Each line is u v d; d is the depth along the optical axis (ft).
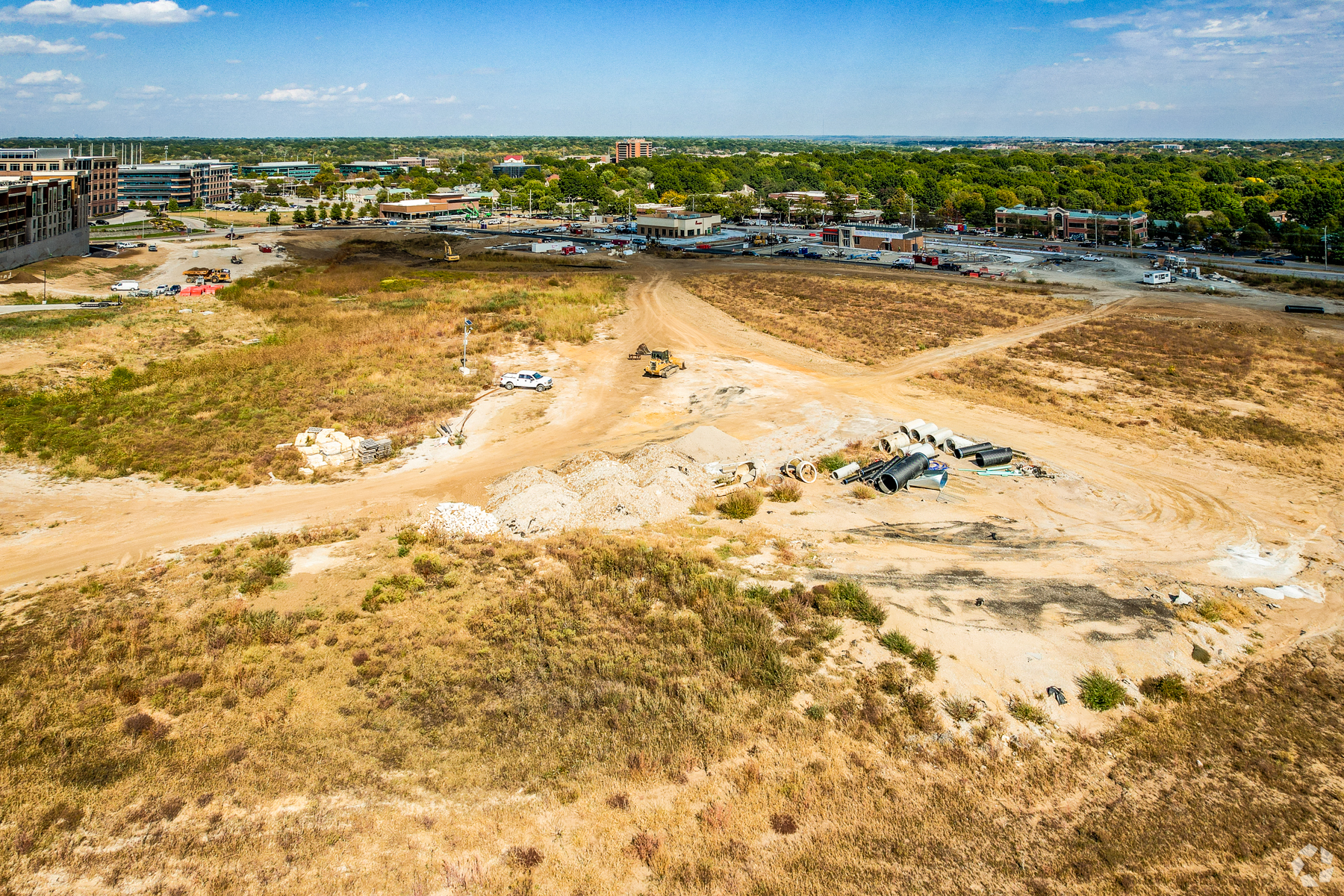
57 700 77.82
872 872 61.87
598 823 65.57
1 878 58.29
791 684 82.84
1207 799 70.28
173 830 63.46
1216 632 93.50
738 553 111.24
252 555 109.50
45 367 195.62
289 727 75.25
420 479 138.00
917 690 82.43
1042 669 85.40
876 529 119.75
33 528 117.50
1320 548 116.26
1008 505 128.88
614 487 126.52
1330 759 75.15
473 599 98.53
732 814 66.90
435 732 75.15
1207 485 139.13
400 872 60.34
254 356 210.38
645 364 214.28
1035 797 70.23
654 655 87.92
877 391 192.13
